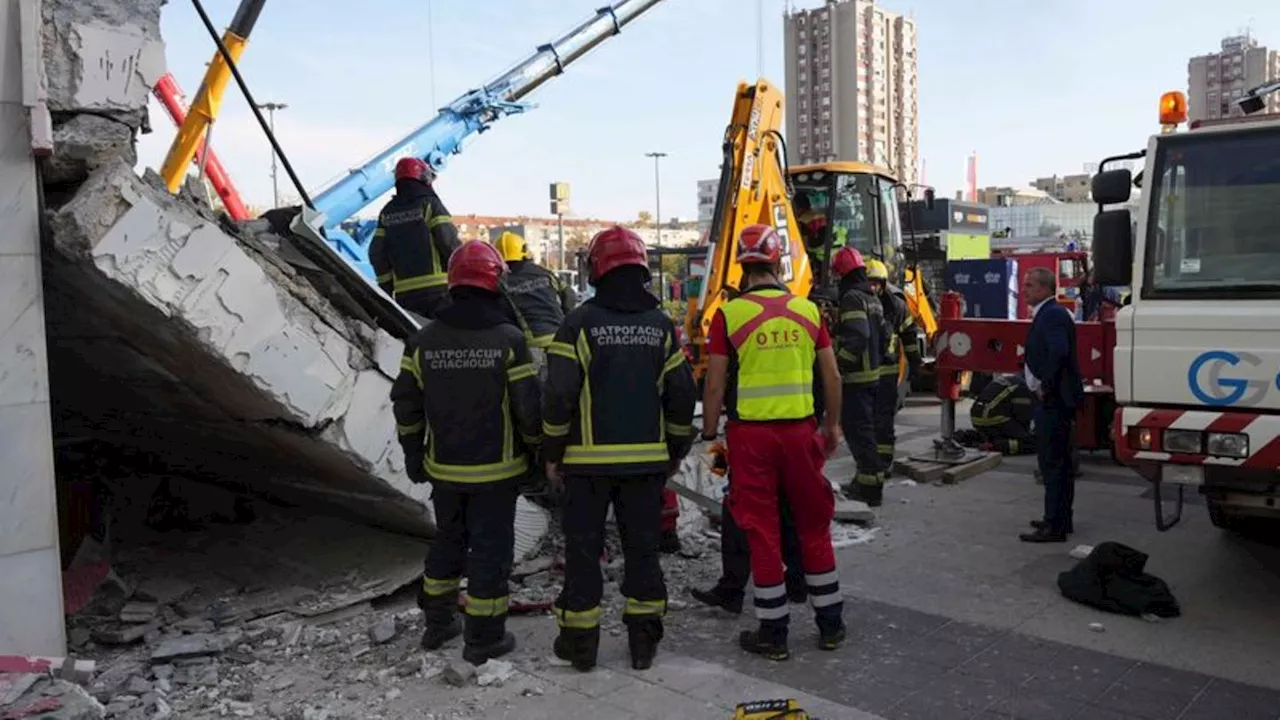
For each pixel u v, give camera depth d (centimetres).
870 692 416
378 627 488
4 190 401
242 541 633
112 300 449
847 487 807
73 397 625
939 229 1914
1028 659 450
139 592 543
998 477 862
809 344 462
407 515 573
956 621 503
